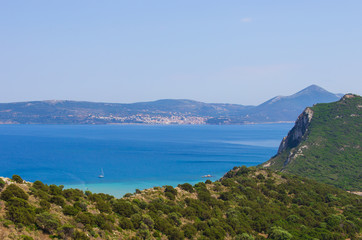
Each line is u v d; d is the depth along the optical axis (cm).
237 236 5438
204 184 8169
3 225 3522
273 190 8588
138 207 5519
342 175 13775
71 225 4012
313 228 6400
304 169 14625
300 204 7950
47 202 4328
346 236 6191
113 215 5031
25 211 3803
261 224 6216
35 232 3691
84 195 5406
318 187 9462
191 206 6394
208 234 5281
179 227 5391
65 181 14638
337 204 8225
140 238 4603
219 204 6888
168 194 6644
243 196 7650
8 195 4028
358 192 11762
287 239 5525
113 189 13025
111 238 4306
